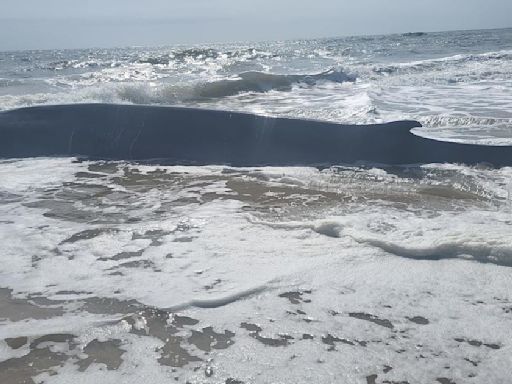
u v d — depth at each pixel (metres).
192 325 3.21
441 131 8.60
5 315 3.34
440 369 2.75
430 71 19.05
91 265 4.05
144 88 12.35
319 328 3.15
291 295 3.54
